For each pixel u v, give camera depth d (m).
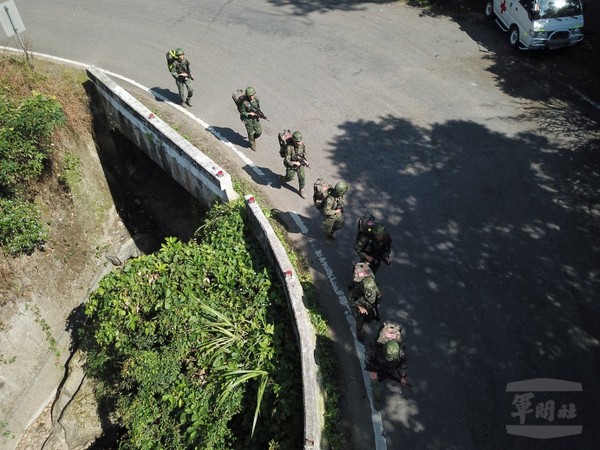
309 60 14.59
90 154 12.23
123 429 9.48
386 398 7.58
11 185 9.76
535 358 7.90
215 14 16.80
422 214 10.20
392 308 8.70
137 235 12.88
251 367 7.85
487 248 9.51
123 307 8.91
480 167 11.09
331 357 8.05
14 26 11.98
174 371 8.20
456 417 7.32
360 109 12.83
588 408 7.31
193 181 10.94
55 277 10.78
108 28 16.12
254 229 9.46
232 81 13.92
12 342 9.77
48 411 10.38
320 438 6.57
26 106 10.00
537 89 13.08
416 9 16.58
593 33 14.64
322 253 9.67
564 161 11.08
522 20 13.73
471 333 8.27
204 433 7.53
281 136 10.09
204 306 8.46
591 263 9.14
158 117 11.70
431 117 12.47
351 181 10.98
